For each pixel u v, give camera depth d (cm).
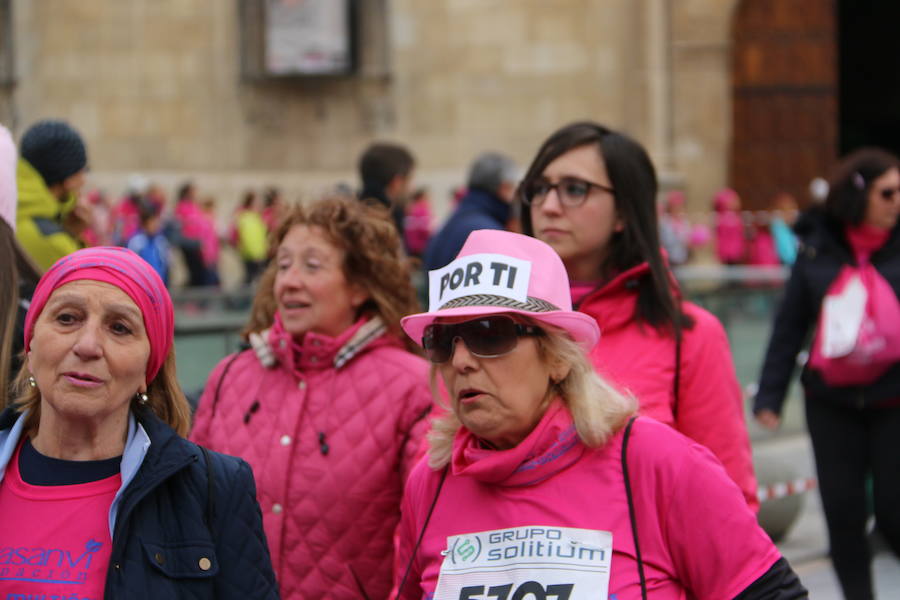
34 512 362
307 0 3078
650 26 3053
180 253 2861
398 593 412
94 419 366
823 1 3114
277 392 553
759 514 977
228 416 561
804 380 782
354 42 3114
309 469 534
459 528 390
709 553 375
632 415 391
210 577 363
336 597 525
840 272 768
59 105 3241
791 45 3120
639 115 3072
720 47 3066
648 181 541
